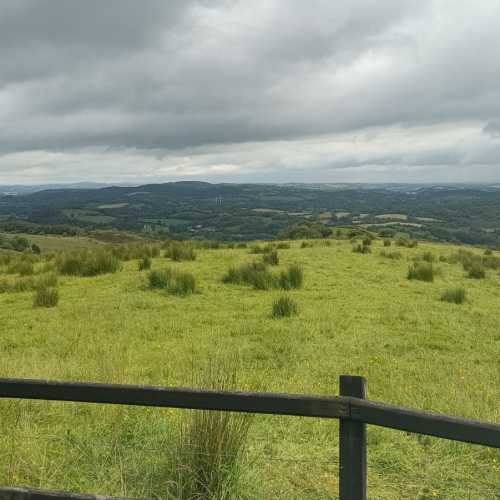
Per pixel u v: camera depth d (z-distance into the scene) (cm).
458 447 507
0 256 2492
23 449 442
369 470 464
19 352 891
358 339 1036
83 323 1140
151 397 288
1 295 1550
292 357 888
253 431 510
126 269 2023
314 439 517
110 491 383
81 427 513
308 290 1627
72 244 9500
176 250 2336
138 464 413
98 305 1340
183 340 1002
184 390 284
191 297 1470
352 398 263
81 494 279
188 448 380
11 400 571
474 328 1172
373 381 762
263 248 2858
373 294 1572
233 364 786
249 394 277
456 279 2017
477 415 589
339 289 1647
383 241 3691
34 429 507
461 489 430
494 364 893
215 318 1203
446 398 656
